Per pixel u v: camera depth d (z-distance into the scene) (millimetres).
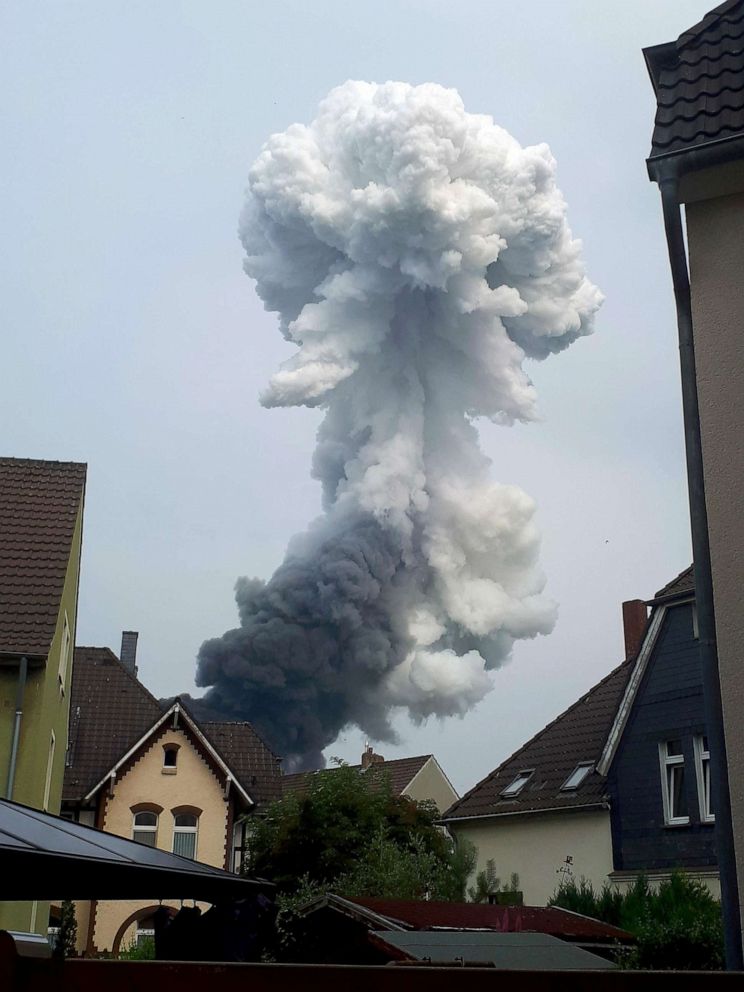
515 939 12727
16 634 16453
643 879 17188
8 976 2496
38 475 20422
